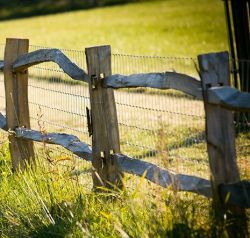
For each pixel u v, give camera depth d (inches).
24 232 488.1
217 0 4077.3
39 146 742.5
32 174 569.0
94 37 2753.4
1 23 4362.7
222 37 2406.5
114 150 525.3
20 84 657.0
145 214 448.5
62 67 556.7
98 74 518.3
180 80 422.0
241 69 813.2
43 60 592.7
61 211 495.5
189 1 4439.0
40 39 2805.1
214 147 404.8
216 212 407.8
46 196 522.6
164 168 465.1
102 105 523.5
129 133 749.3
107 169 526.0
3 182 586.2
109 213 481.4
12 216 516.7
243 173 493.4
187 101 975.6
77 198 502.6
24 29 3464.6
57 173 549.6
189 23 3080.7
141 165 491.2
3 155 683.4
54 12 5684.1
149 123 807.1
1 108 952.9
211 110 402.6
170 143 706.8
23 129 637.9
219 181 406.6
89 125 534.6
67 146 573.0
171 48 2153.1
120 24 3415.4
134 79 473.1
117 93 1098.1
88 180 603.5
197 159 628.7
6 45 655.8
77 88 936.3
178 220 417.7
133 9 4557.1
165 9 4188.0
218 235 399.9
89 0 5866.1
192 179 432.8
